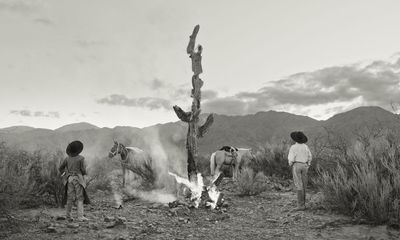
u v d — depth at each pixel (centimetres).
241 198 1074
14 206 724
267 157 1461
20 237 636
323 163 1112
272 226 746
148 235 671
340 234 673
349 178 866
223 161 1349
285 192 1154
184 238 657
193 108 1110
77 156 798
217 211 891
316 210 852
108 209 919
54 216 813
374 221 712
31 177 902
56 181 920
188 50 1135
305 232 692
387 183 752
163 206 934
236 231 712
